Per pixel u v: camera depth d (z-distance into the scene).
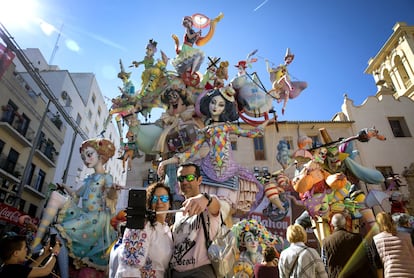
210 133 5.98
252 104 6.72
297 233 4.14
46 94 18.41
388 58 27.81
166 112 7.45
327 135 6.97
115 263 2.72
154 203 3.04
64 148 28.05
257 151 19.88
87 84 35.44
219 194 5.48
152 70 7.61
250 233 6.66
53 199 5.93
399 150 19.67
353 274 3.99
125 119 7.58
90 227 5.79
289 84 7.02
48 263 3.80
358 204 5.76
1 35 10.72
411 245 3.82
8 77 20.33
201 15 7.66
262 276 4.95
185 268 2.67
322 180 5.93
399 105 21.45
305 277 3.70
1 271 3.44
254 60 7.35
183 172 3.04
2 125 20.03
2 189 20.14
